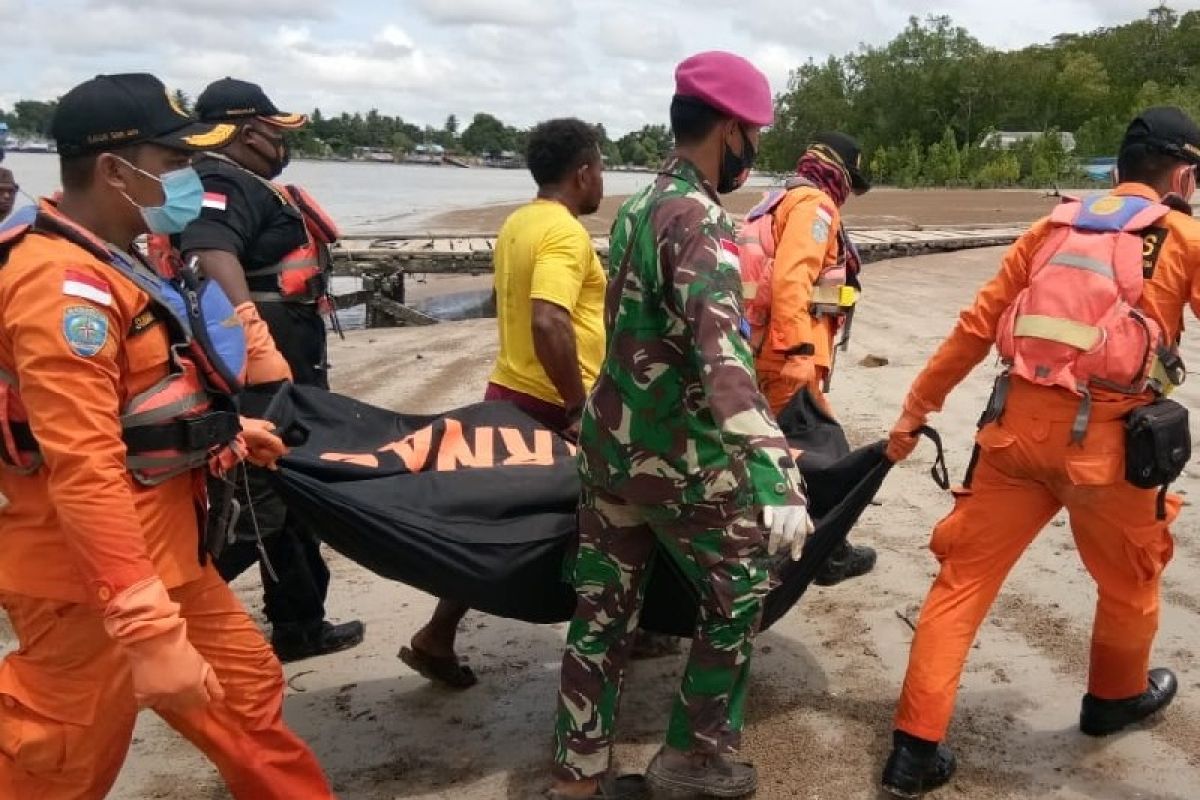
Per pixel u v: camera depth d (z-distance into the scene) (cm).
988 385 846
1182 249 298
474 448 355
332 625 434
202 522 255
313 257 394
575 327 390
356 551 317
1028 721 365
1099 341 295
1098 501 312
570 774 307
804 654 417
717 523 287
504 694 391
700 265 258
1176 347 311
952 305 1348
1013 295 321
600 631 304
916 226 2597
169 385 239
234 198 362
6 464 228
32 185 2269
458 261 1716
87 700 238
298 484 307
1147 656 344
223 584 264
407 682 401
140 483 237
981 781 332
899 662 409
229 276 346
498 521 323
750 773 317
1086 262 300
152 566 223
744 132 282
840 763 344
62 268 216
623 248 279
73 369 213
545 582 322
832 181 451
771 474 249
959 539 325
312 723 371
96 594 216
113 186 230
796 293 413
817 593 473
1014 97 8206
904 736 320
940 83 7988
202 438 243
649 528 301
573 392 372
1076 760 342
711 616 299
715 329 254
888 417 767
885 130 8069
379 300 1578
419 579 314
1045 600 455
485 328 1331
